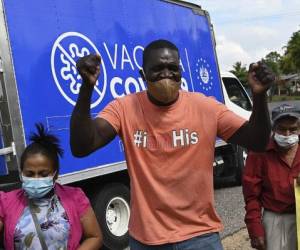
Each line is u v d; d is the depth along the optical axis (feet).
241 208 26.48
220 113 8.70
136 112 8.71
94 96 19.56
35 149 8.91
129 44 22.13
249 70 7.76
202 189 8.68
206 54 29.35
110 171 19.99
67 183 17.97
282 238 11.29
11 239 8.66
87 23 19.94
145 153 8.63
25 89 16.93
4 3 16.65
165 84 8.29
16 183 16.33
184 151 8.56
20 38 17.03
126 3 22.36
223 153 33.88
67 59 18.71
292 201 11.12
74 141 8.00
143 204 8.63
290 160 11.20
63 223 8.76
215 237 8.84
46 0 18.22
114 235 20.40
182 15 27.12
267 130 8.02
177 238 8.50
